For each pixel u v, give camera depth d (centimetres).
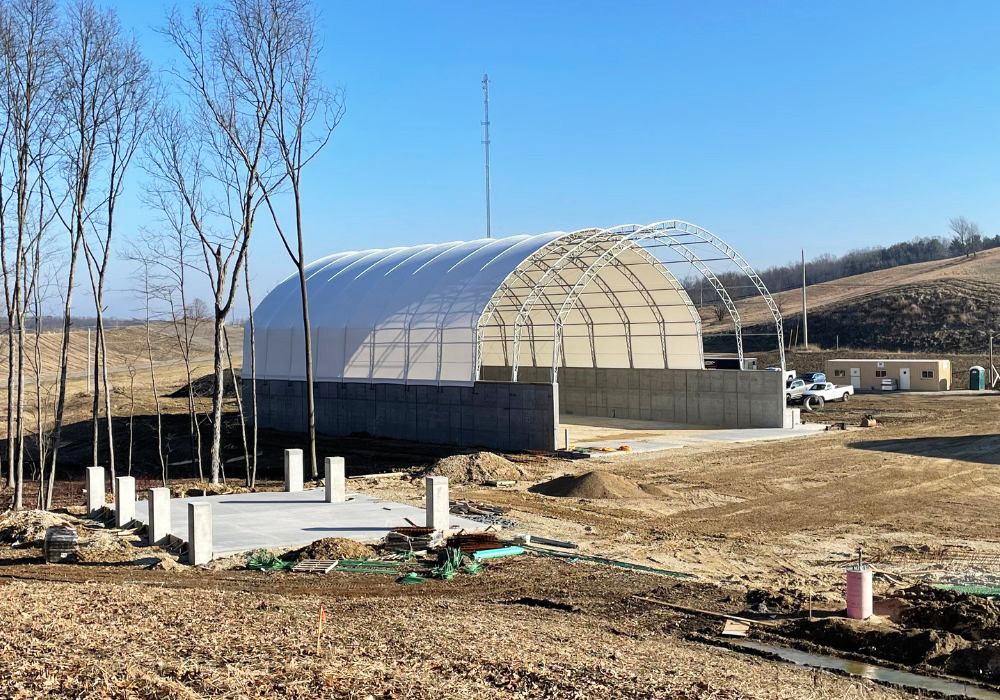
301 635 982
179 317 3984
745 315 11181
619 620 1208
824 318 9175
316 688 780
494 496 2300
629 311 4334
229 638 936
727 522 1978
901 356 7444
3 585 1180
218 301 2716
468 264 3672
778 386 3734
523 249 3544
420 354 3553
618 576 1480
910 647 1048
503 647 977
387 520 1903
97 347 2719
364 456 3212
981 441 3167
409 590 1381
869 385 6188
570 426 3978
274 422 4219
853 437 3444
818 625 1142
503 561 1593
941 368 5884
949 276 9862
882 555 1652
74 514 2119
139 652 850
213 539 1711
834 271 16988
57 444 2606
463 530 1816
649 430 3784
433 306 3562
